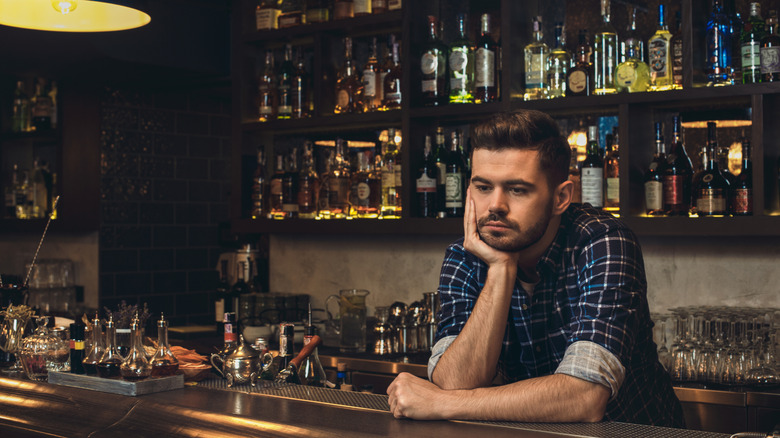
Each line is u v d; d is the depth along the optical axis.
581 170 2.76
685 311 2.45
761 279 2.62
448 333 1.64
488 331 1.49
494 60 2.94
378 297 3.38
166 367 1.67
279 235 3.71
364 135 3.41
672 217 2.54
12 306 2.16
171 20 3.75
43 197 4.66
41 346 1.86
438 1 3.24
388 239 3.35
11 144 4.99
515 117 1.45
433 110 2.97
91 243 4.36
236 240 4.45
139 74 4.00
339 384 2.10
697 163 2.76
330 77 3.33
